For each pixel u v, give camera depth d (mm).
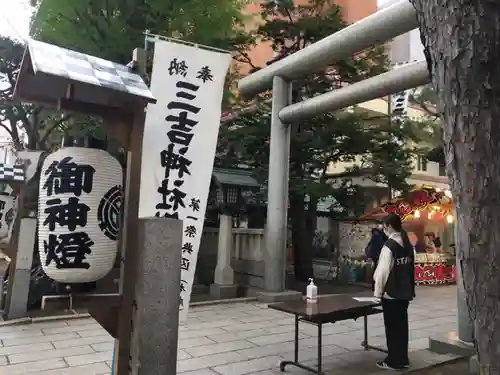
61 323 6844
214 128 4215
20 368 4746
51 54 2537
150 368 2514
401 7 6738
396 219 5090
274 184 9836
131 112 2889
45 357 5141
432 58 1744
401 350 4965
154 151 3957
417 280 13078
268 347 5750
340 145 11750
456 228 1703
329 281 13125
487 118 1559
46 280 7781
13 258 7137
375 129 11867
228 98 10727
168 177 3965
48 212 2594
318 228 17297
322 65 8922
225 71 4344
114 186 2738
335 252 13430
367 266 12570
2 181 6824
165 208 3916
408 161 12891
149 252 2584
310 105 9133
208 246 12016
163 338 2564
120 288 2766
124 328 2641
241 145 11859
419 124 12469
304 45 12227
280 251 9641
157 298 2572
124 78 2719
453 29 1611
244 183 14023
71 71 2471
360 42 7664
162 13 8172
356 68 11750
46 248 2578
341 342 6074
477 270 1587
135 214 2750
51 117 10906
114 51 7715
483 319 1580
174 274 2635
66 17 7734
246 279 10539
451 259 13633
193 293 10156
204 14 8914
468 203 1600
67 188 2592
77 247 2562
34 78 2863
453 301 10000
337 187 13188
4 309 7262
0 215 8523
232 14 9680
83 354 5270
